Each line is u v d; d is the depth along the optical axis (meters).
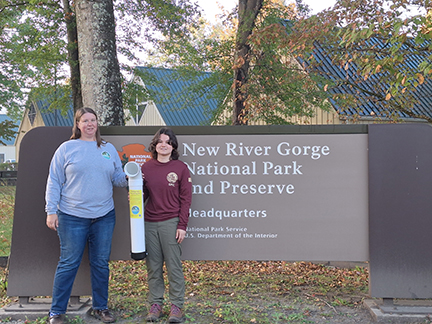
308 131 4.44
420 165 4.30
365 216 4.40
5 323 4.07
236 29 12.81
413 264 4.27
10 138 12.70
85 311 4.20
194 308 4.53
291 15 12.64
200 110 25.03
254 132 4.47
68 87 15.58
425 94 16.86
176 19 14.45
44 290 4.34
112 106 7.44
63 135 4.41
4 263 6.44
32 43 14.86
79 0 7.40
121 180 4.05
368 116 13.91
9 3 14.65
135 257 3.90
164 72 19.67
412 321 4.04
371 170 4.34
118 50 15.51
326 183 4.43
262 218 4.46
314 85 11.83
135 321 4.14
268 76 12.21
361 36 7.20
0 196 14.62
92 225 3.96
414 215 4.29
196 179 4.50
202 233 4.48
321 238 4.43
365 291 5.22
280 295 5.06
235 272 6.47
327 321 4.12
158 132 4.05
